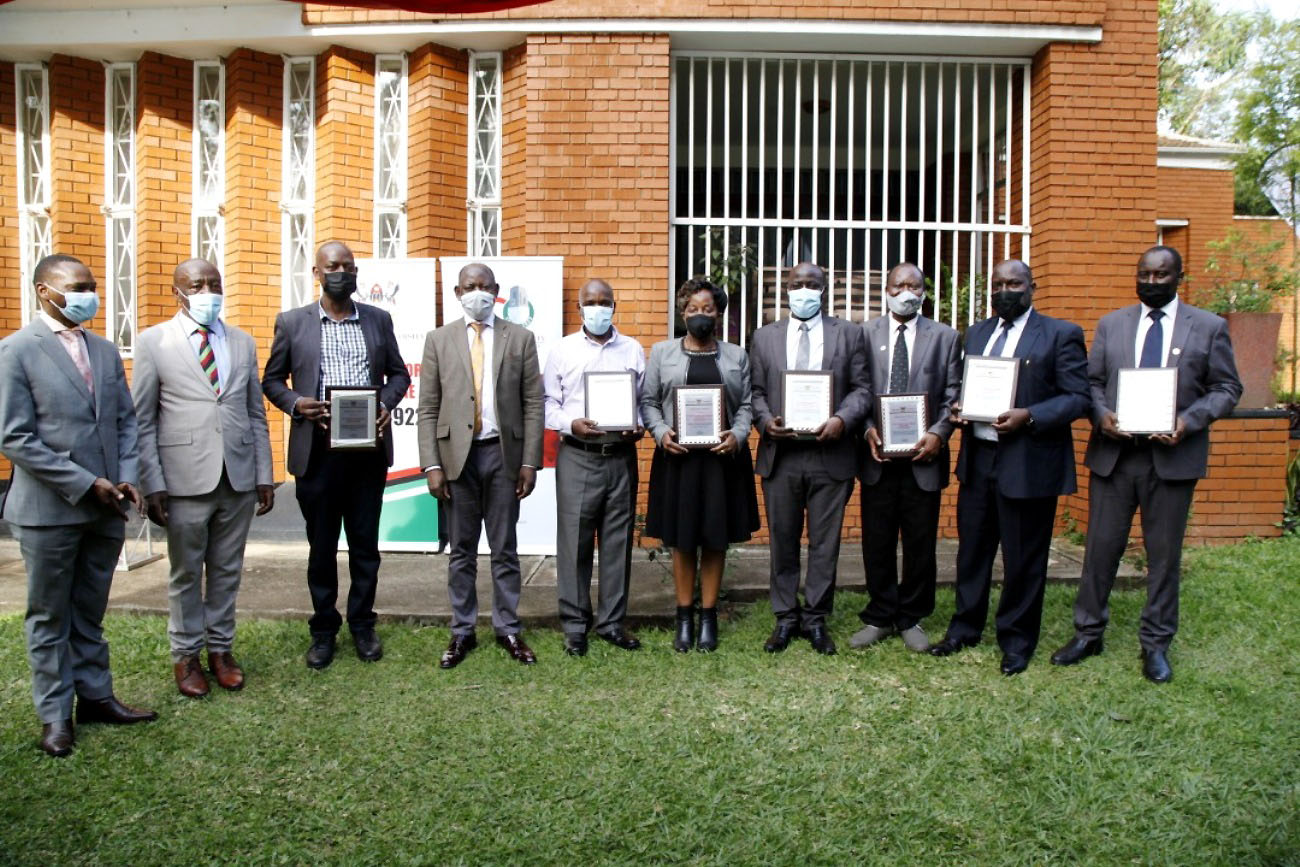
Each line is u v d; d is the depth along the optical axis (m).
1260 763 3.62
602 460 4.90
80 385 3.78
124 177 8.08
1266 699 4.21
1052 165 6.95
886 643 5.03
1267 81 10.65
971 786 3.51
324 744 3.86
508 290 6.55
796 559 5.00
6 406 3.58
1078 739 3.85
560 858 3.07
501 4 4.85
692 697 4.33
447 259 6.59
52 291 3.74
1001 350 4.75
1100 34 6.89
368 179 7.61
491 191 7.50
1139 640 4.75
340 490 4.72
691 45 7.00
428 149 7.30
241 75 7.61
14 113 8.06
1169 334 4.56
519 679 4.55
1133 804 3.37
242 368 4.45
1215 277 10.18
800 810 3.35
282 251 7.86
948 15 6.75
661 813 3.32
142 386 4.25
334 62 7.44
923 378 4.92
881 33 6.75
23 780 3.55
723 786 3.50
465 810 3.35
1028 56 7.18
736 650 4.95
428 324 6.64
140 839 3.17
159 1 7.29
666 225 6.92
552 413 4.99
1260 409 6.84
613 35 6.85
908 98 8.09
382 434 4.77
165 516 4.27
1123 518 4.62
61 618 3.81
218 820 3.30
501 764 3.67
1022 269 4.65
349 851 3.10
